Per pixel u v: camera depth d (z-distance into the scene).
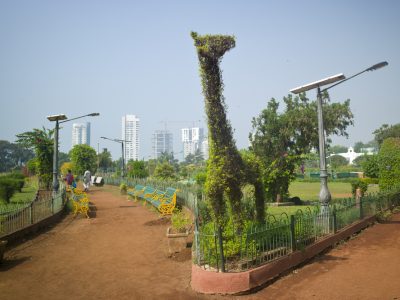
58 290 7.30
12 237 11.26
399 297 6.65
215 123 8.40
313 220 10.14
